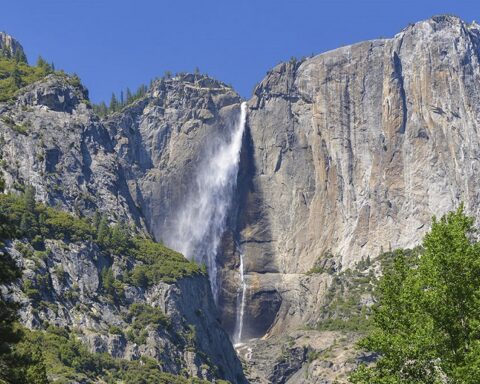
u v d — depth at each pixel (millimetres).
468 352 58281
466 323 59844
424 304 60750
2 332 57094
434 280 61062
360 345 65812
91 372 171125
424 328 60281
